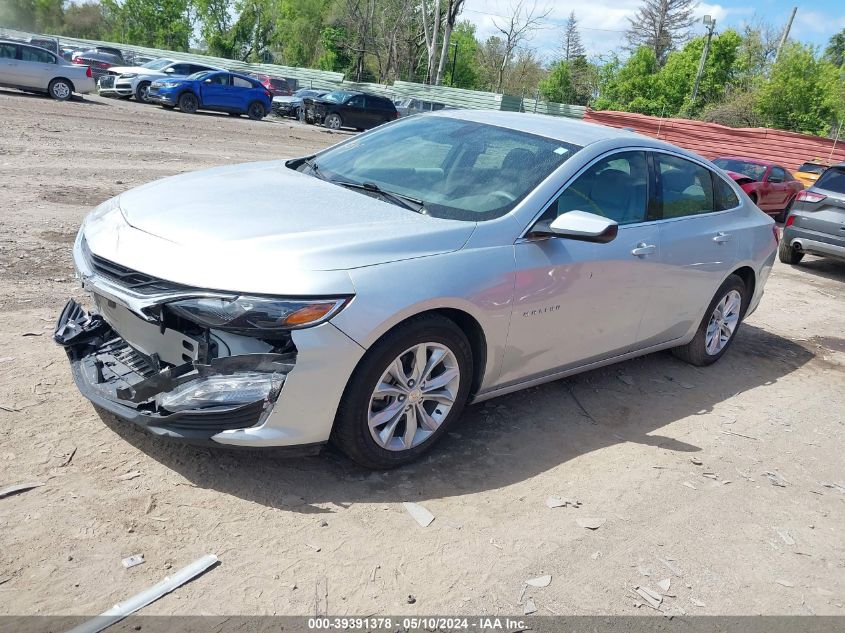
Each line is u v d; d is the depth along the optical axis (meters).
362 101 28.34
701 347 5.60
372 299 3.09
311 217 3.46
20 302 4.95
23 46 20.38
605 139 4.46
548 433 4.23
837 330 7.72
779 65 37.75
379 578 2.80
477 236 3.60
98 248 3.34
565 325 4.07
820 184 10.91
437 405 3.62
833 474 4.29
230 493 3.17
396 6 53.62
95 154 11.61
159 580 2.61
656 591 2.99
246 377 3.01
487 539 3.14
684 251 4.83
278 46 67.19
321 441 3.19
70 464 3.19
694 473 4.02
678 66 50.28
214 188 3.88
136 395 3.11
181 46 67.94
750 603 3.01
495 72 67.88
